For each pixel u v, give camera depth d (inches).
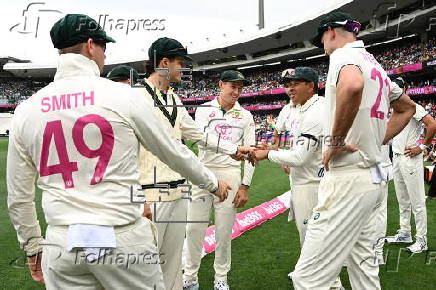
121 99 61.3
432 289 129.0
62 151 59.3
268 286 133.9
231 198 133.3
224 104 142.0
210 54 1440.7
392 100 97.7
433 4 745.0
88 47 65.4
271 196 300.0
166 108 100.3
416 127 164.2
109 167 59.9
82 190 59.3
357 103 75.1
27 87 1872.5
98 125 59.1
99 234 57.6
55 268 59.9
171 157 67.2
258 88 1448.1
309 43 1251.2
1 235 188.5
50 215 60.1
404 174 168.6
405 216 177.9
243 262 157.3
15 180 64.1
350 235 84.3
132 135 62.6
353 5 847.7
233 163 136.5
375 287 93.5
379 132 84.4
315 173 118.8
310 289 83.7
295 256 163.2
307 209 121.5
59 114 59.6
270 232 200.7
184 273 135.0
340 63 79.5
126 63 1317.7
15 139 62.3
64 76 63.0
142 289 63.7
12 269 144.8
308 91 113.7
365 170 83.5
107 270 59.7
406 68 918.4
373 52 1148.5
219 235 131.8
